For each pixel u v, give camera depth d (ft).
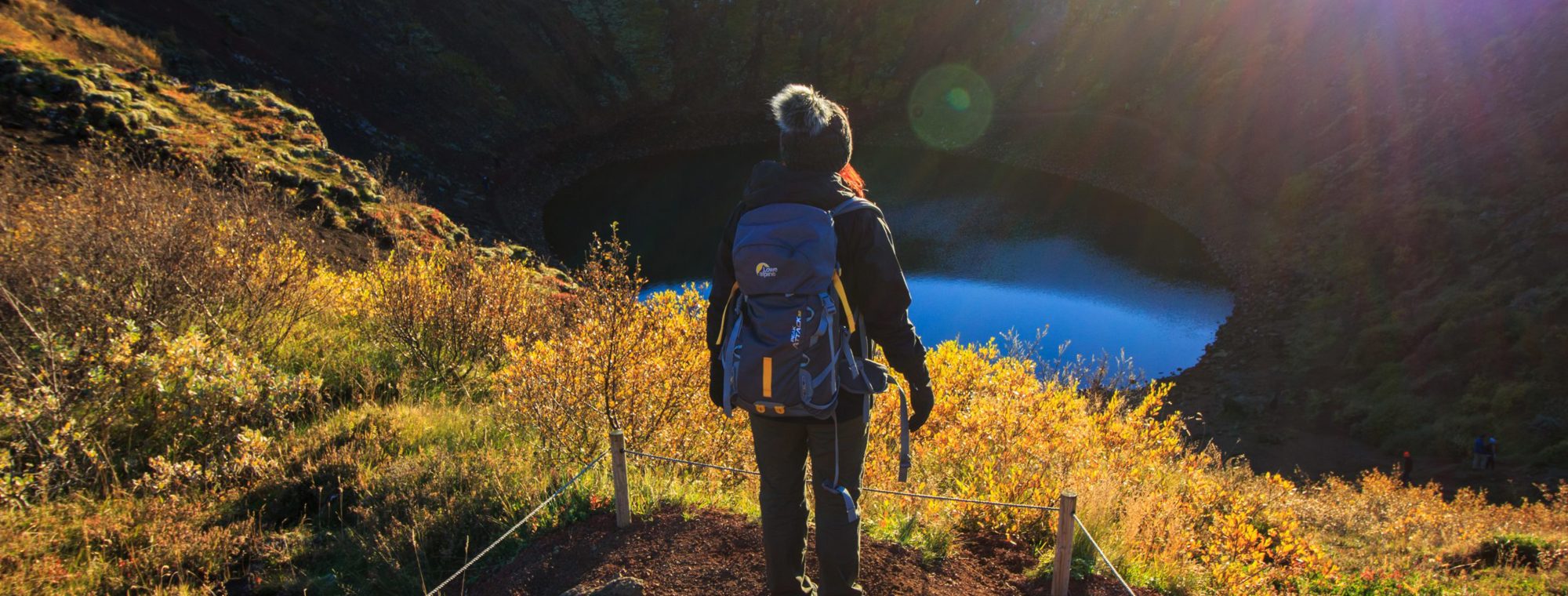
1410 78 140.36
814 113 7.15
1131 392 42.83
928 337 100.22
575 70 197.47
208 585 11.47
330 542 12.93
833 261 6.88
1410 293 99.50
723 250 7.72
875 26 219.61
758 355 6.89
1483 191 108.37
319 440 17.53
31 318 18.07
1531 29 126.72
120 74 69.00
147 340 18.54
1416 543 28.40
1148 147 175.11
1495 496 63.31
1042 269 125.29
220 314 22.95
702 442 18.98
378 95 152.76
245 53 132.26
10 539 12.35
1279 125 156.66
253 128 69.77
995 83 207.62
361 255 54.39
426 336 25.98
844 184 7.38
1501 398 74.84
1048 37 208.54
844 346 7.16
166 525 13.07
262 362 22.72
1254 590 14.02
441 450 16.28
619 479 11.36
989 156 187.01
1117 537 13.60
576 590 9.55
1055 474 17.33
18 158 48.62
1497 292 89.81
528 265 68.08
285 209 41.34
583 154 183.52
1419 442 74.64
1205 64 182.09
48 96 58.49
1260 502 22.22
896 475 18.44
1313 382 90.58
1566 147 104.22
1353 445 77.82
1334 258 115.03
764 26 218.59
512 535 11.88
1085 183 170.60
